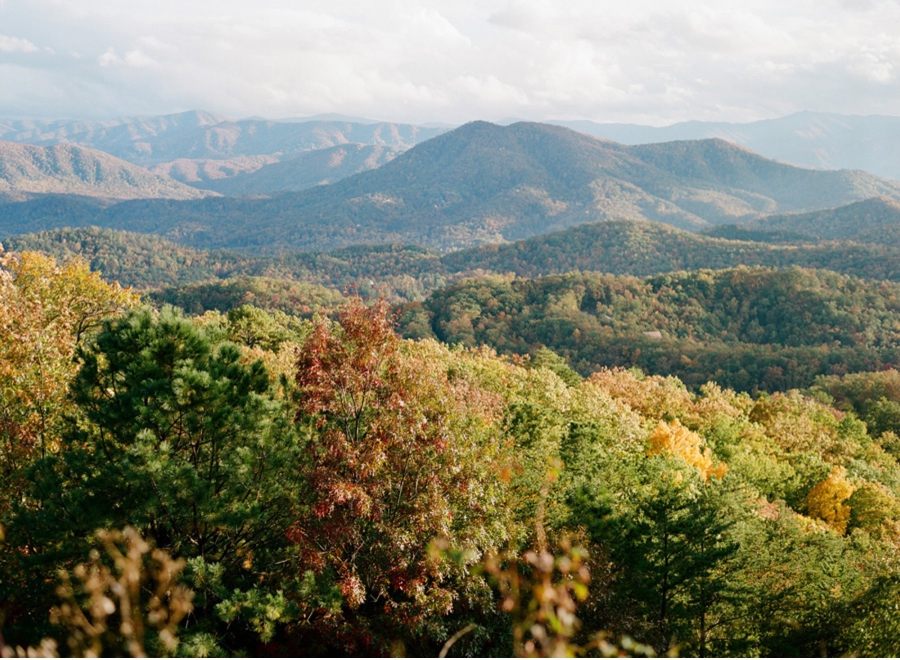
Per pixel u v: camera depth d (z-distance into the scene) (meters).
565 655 2.81
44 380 15.92
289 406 14.49
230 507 11.68
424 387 13.65
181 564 4.41
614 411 38.38
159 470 11.08
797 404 75.38
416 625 11.93
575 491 18.11
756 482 38.66
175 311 13.14
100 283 25.88
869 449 61.03
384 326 13.39
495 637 13.30
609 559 15.73
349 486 12.02
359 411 13.56
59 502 11.68
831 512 39.25
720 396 72.06
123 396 12.30
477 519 13.45
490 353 59.31
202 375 12.14
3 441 15.02
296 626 11.81
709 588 16.33
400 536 12.31
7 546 11.86
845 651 14.74
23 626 10.32
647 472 23.69
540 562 2.90
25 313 19.34
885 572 17.33
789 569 18.69
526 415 24.36
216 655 9.80
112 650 8.86
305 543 12.09
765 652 16.03
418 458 13.46
